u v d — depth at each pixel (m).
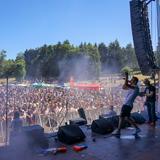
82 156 5.60
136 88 6.86
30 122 13.92
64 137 6.52
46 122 13.24
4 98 22.69
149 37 8.74
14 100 20.98
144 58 8.71
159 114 9.27
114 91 29.36
